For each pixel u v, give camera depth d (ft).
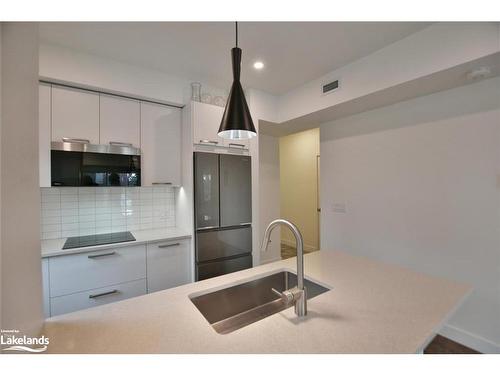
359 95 7.53
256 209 9.82
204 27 5.99
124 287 7.19
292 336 2.88
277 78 8.87
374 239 8.94
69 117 6.97
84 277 6.59
